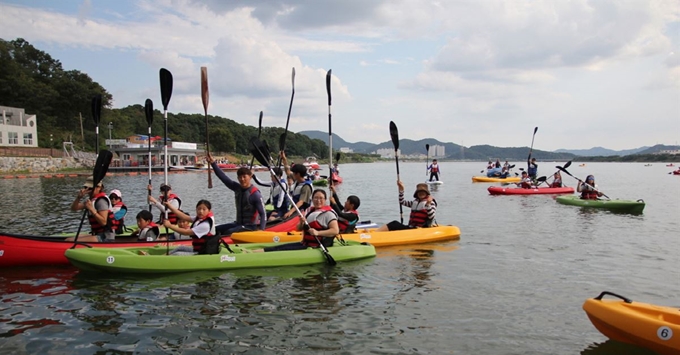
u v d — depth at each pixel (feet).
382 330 17.62
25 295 21.50
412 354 15.66
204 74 32.30
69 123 219.41
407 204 37.14
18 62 224.33
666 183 116.78
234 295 21.61
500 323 18.39
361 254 28.89
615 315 15.71
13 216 49.85
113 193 31.81
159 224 34.04
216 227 32.71
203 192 88.63
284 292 22.09
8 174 143.23
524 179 83.51
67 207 58.44
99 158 26.43
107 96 233.35
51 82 219.61
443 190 89.61
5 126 167.73
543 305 20.52
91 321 18.40
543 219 47.37
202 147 277.03
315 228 28.07
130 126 271.49
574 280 24.45
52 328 17.70
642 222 45.06
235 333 17.29
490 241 34.96
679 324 15.05
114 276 24.59
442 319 18.78
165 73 30.76
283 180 39.34
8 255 25.88
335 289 22.61
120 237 30.94
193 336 17.02
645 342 15.08
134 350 15.88
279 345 16.29
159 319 18.63
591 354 15.70
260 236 31.19
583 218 47.91
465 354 15.69
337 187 105.29
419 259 28.96
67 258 25.16
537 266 27.35
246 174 32.24
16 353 15.55
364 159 584.81
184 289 22.47
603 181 127.85
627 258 29.45
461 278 24.73
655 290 22.82
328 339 16.80
